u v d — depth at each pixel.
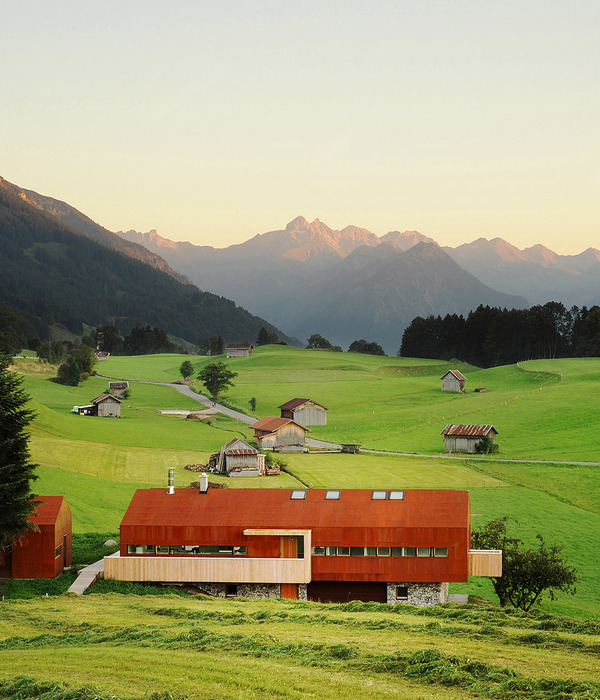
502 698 28.23
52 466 101.25
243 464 112.88
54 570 58.78
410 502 60.03
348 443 144.50
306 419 167.25
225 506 61.47
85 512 81.75
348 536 58.28
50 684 29.81
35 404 146.12
